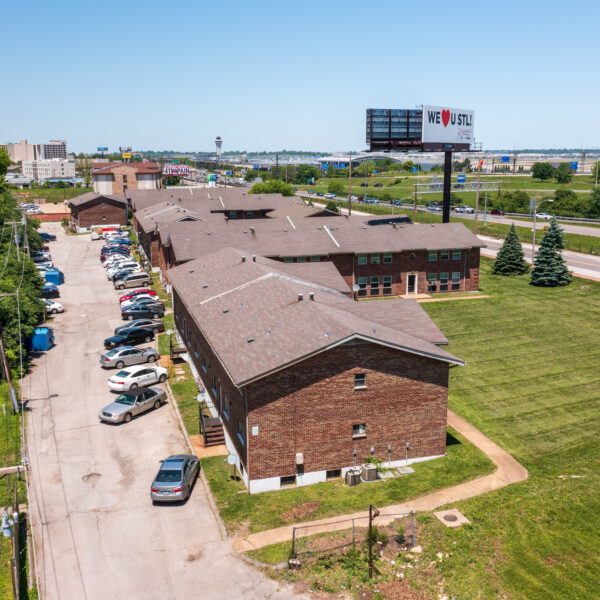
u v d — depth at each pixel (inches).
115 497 1113.4
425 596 855.7
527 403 1562.5
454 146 3191.4
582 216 5049.2
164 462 1141.7
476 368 1800.0
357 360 1155.3
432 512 1055.0
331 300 1465.3
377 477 1176.8
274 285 1542.8
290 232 2623.0
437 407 1240.2
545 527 1011.3
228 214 4205.2
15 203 3964.1
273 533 1002.1
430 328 1379.2
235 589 877.8
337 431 1167.6
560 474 1203.9
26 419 1435.8
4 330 1760.6
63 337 2073.1
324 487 1149.7
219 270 1907.0
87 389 1619.1
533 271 2755.9
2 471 1186.0
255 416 1105.4
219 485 1151.6
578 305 2427.4
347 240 2576.3
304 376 1124.5
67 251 3895.2
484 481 1167.0
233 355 1194.6
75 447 1300.4
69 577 904.9
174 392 1589.6
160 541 987.3
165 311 2375.7
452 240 2628.0
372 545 960.3
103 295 2669.8
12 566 847.1
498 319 2263.8
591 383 1689.2
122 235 4261.8
